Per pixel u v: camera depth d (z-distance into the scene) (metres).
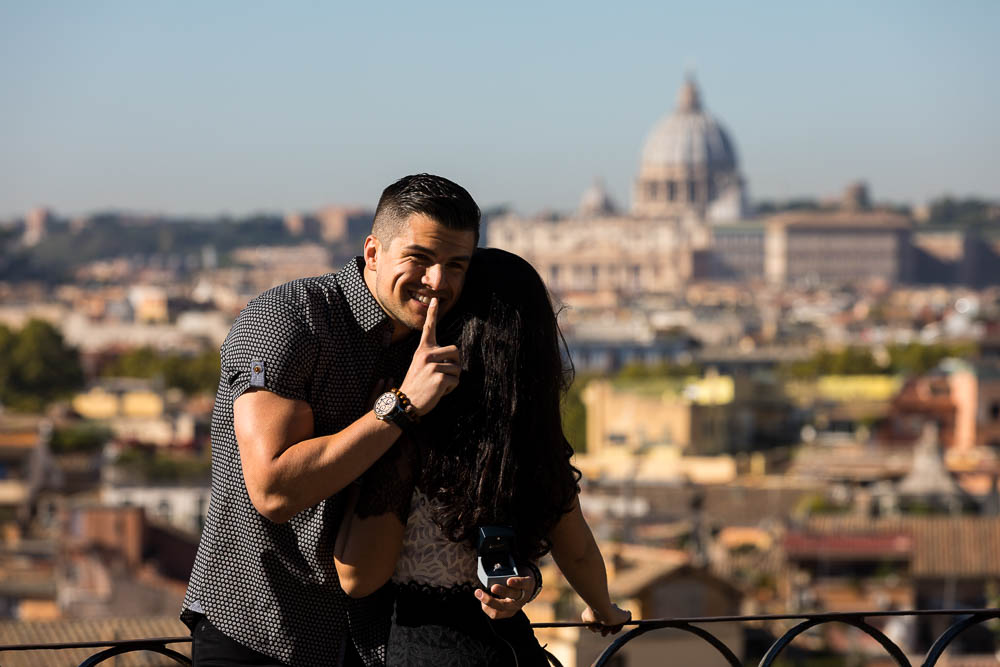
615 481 93.50
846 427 115.00
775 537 59.38
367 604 6.30
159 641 7.09
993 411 111.88
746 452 109.69
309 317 6.13
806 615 7.60
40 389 171.12
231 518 6.14
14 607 51.78
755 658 38.56
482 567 6.08
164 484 81.50
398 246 6.12
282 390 5.99
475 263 6.38
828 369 155.62
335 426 6.21
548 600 30.94
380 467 6.09
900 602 51.19
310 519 6.10
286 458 5.86
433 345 6.12
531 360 6.13
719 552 63.84
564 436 6.33
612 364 185.75
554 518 6.26
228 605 6.15
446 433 6.06
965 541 53.25
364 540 6.07
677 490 86.44
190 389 164.12
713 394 113.62
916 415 113.62
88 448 99.50
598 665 7.31
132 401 133.25
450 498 6.04
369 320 6.23
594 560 6.80
